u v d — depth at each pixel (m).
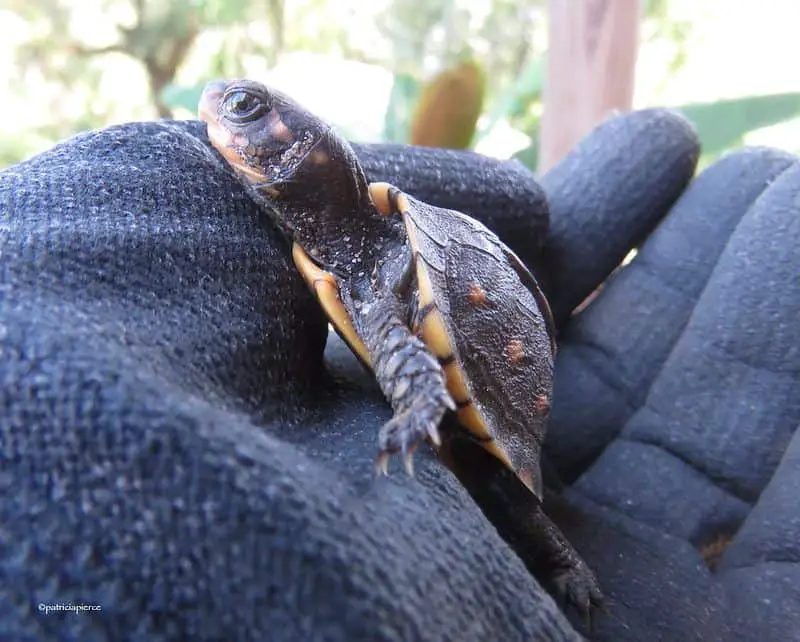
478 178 0.08
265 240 0.05
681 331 0.09
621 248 0.10
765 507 0.07
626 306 0.09
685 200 0.09
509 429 0.06
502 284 0.06
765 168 0.09
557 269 0.10
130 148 0.05
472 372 0.05
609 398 0.09
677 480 0.08
